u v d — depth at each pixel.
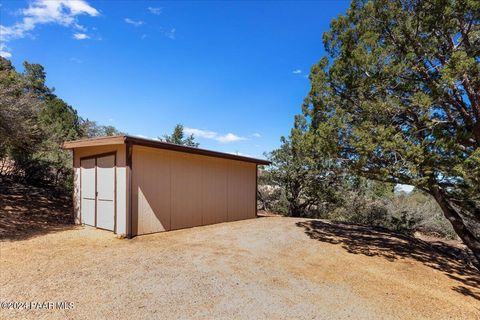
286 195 12.76
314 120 7.00
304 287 3.93
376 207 11.67
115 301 3.23
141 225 6.79
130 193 6.43
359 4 6.15
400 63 5.27
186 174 8.09
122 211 6.58
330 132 5.85
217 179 9.25
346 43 6.15
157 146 6.83
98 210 7.28
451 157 4.93
